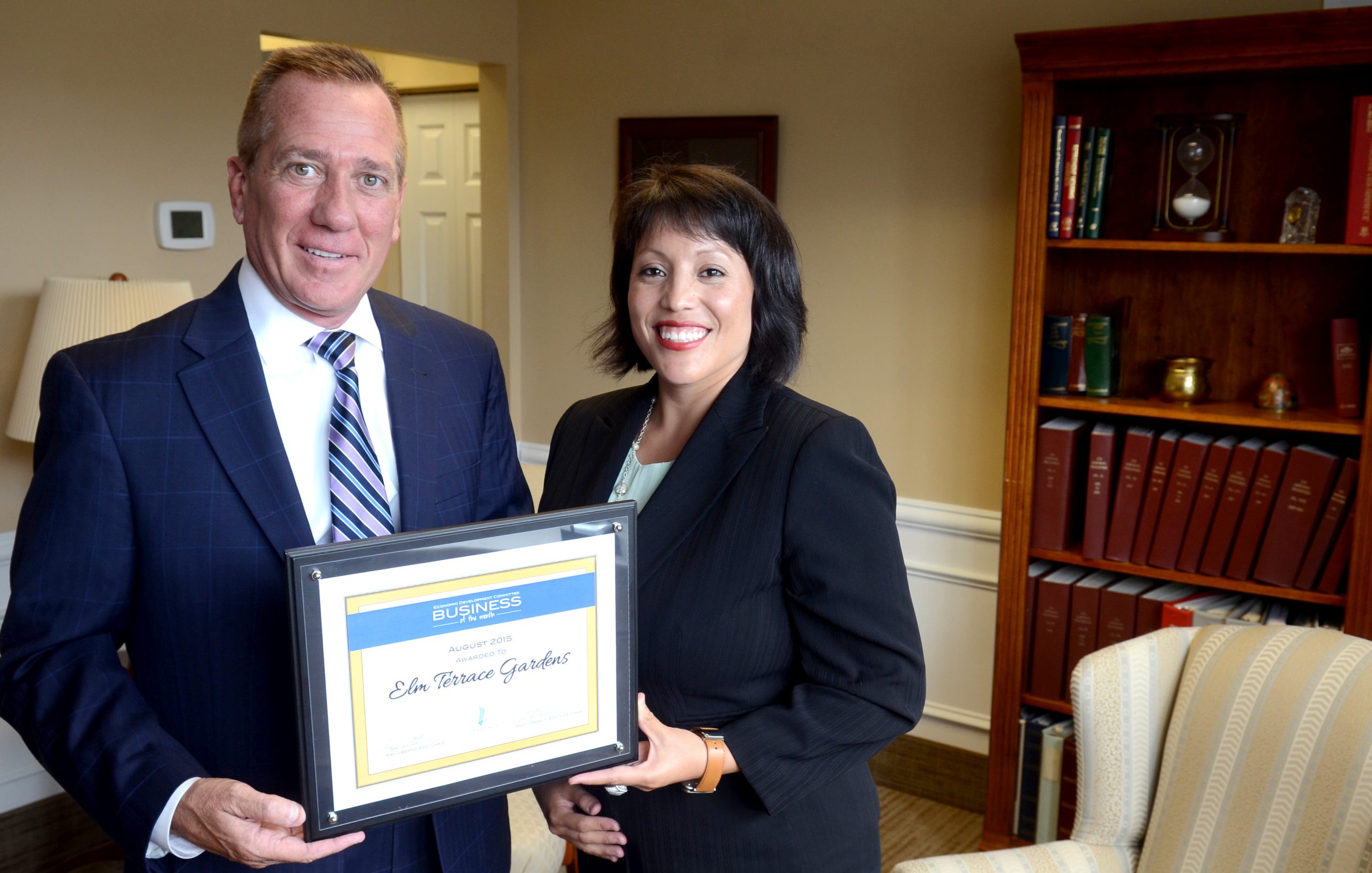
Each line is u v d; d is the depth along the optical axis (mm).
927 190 3094
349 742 1087
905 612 1362
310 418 1337
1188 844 1808
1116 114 2768
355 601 1071
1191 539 2594
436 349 1481
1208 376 2641
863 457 1388
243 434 1267
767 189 3340
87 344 1299
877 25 3104
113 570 1235
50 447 1254
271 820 1058
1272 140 2594
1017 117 2920
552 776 1200
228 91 3098
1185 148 2469
